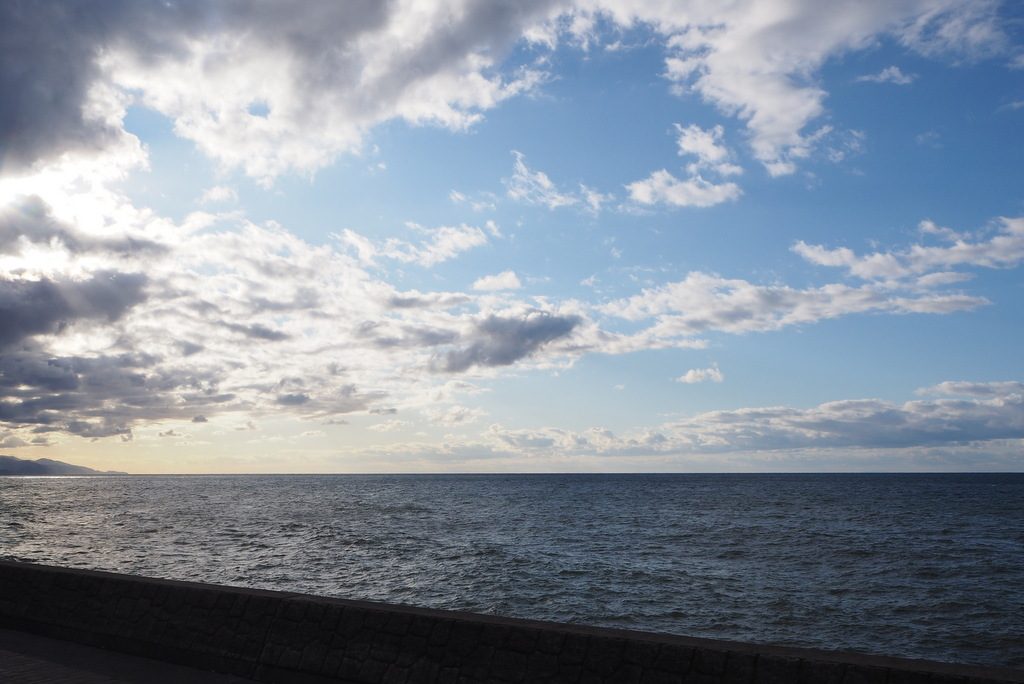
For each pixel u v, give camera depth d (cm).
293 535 4475
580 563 3198
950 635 1936
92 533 4616
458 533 4688
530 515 6581
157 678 750
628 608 2241
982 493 11688
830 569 3064
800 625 2041
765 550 3734
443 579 2738
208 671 780
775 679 548
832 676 532
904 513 6731
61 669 777
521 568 3038
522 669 641
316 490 14525
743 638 1909
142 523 5512
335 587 2564
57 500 9925
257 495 11756
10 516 6359
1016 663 1680
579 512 7031
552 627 658
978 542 4138
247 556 3400
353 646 725
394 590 2514
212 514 6656
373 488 16050
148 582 899
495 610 2202
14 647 873
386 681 689
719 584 2667
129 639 859
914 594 2480
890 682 512
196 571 2905
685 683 576
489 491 13700
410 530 4909
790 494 11588
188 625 828
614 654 612
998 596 2447
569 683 616
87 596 931
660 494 11806
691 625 2033
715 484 18650
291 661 746
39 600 968
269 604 796
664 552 3653
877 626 2028
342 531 4778
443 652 682
